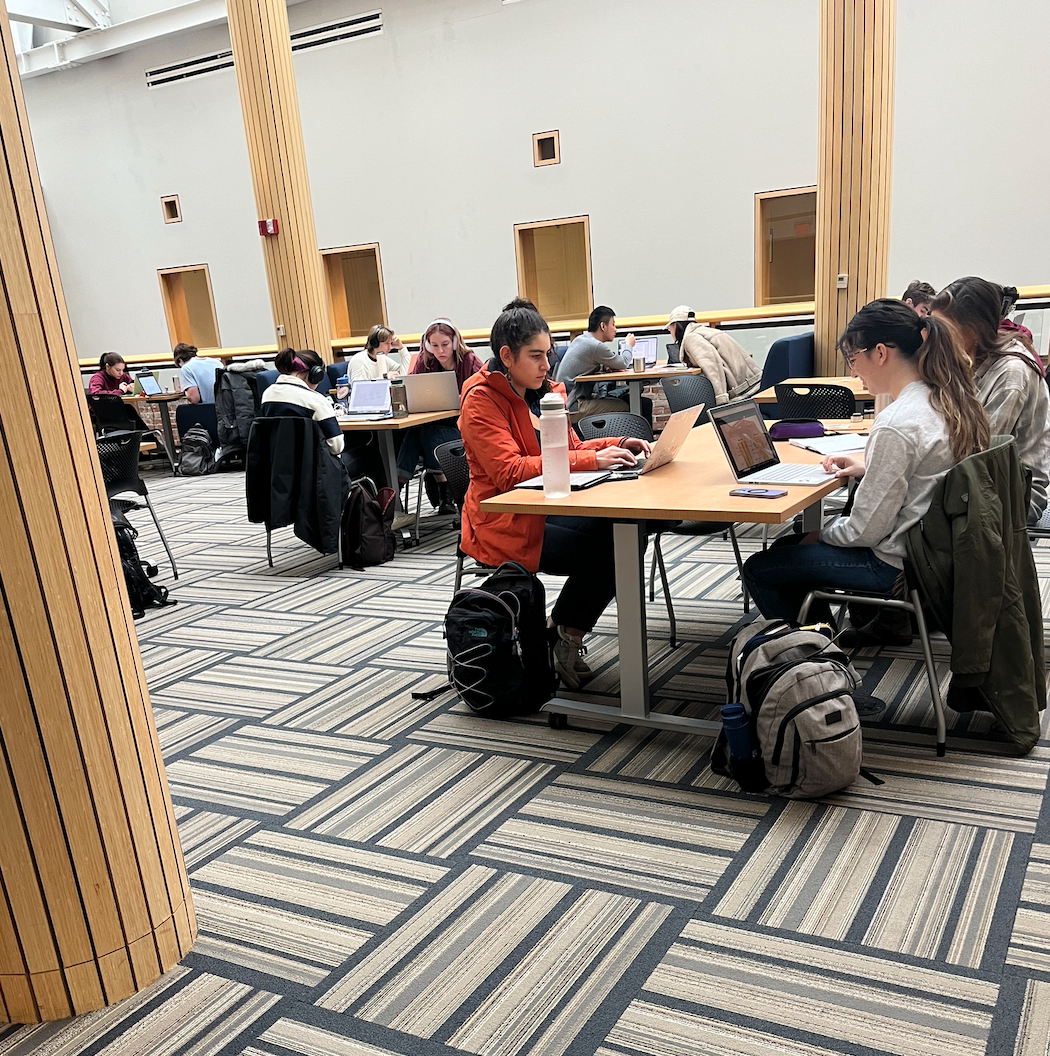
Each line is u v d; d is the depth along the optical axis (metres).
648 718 2.70
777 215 8.89
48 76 12.59
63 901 1.70
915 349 2.41
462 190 10.33
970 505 2.26
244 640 3.97
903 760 2.46
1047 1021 1.55
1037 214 7.74
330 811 2.45
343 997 1.74
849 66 6.30
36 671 1.59
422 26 10.08
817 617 2.78
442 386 5.43
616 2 9.07
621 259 9.67
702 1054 1.54
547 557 3.01
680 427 2.76
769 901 1.92
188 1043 1.66
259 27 7.95
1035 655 2.45
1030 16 7.47
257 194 8.35
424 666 3.47
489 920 1.94
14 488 1.53
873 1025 1.57
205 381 9.04
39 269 1.55
